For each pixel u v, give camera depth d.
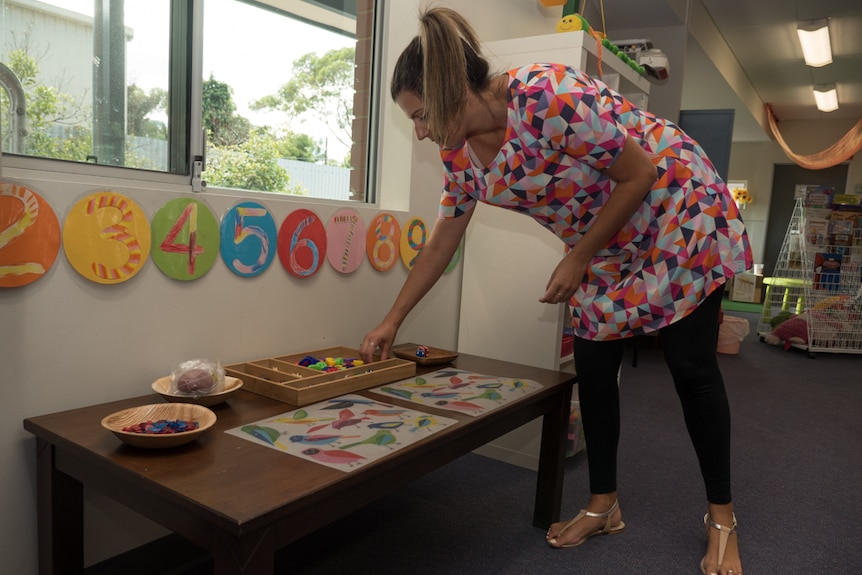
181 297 1.52
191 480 0.99
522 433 2.34
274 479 1.01
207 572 1.58
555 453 1.83
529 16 2.75
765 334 5.67
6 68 1.28
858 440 2.91
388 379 1.68
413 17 2.21
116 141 1.48
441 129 1.26
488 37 2.47
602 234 1.38
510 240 2.35
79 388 1.35
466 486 2.16
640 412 3.17
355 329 2.04
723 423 1.62
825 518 2.06
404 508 1.98
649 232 1.50
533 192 1.43
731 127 4.74
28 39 1.31
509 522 1.91
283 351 1.80
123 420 1.21
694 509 2.07
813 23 5.81
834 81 8.17
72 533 1.27
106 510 1.44
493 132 1.40
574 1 2.48
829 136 10.65
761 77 8.12
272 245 1.72
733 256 1.49
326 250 1.88
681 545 1.83
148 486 0.99
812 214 5.73
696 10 5.18
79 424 1.21
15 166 1.28
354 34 2.12
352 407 1.43
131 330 1.43
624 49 2.98
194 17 1.55
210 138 1.71
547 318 2.28
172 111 1.57
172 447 1.12
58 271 1.28
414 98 1.32
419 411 1.42
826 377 4.30
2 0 1.26
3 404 1.23
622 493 2.18
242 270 1.64
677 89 4.82
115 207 1.36
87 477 1.16
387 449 1.17
